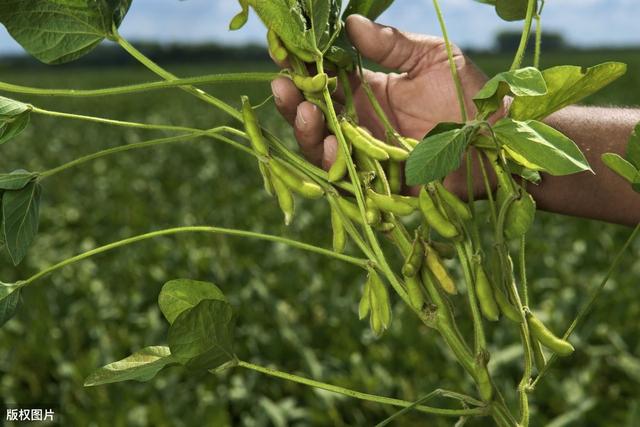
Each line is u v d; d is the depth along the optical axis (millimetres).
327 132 1343
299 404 3697
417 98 1546
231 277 5059
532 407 3115
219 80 992
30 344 3941
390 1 1290
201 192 8508
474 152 1492
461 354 973
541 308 4121
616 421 2926
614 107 1548
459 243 984
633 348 3801
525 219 988
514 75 851
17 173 1064
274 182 1057
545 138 837
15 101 1014
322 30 981
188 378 3729
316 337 4156
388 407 3361
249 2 995
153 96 25219
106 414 3193
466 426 3131
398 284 988
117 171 9984
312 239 5875
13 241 1062
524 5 1129
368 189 1006
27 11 984
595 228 5812
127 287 5070
